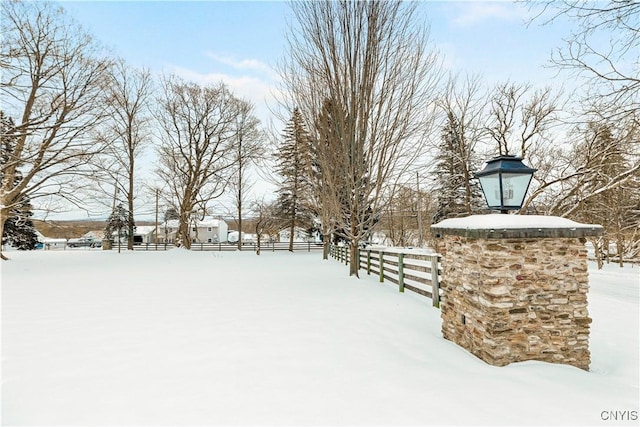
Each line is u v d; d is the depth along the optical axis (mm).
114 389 2746
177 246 26875
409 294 6824
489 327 3133
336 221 10164
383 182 9234
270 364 3248
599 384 2791
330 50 8953
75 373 3059
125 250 24281
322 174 9758
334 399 2562
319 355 3469
